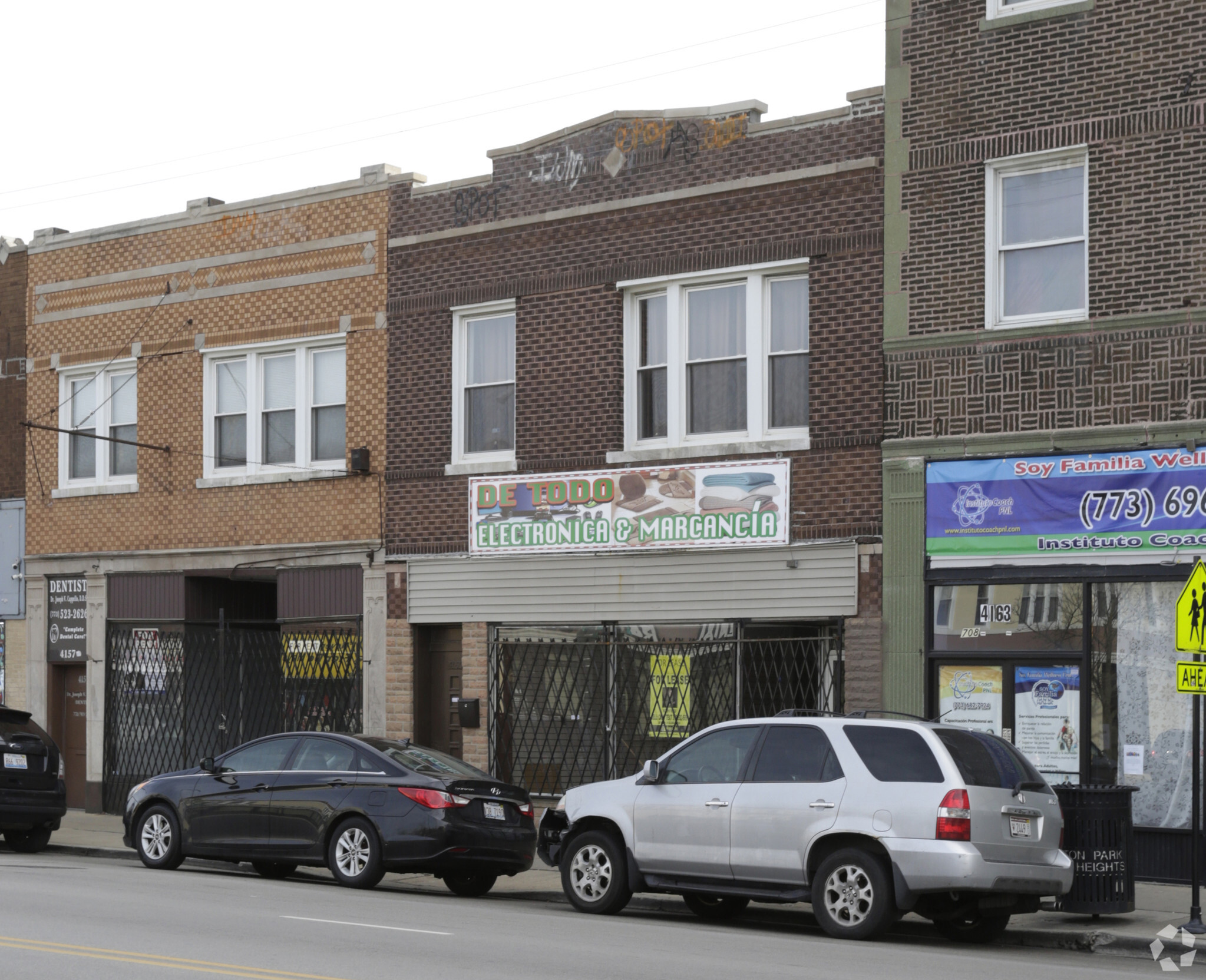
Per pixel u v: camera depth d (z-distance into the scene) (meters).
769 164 18.61
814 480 17.95
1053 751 16.28
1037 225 16.88
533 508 20.02
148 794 16.58
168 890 13.96
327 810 15.20
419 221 21.41
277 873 16.75
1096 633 16.14
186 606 23.16
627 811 13.58
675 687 18.81
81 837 20.06
